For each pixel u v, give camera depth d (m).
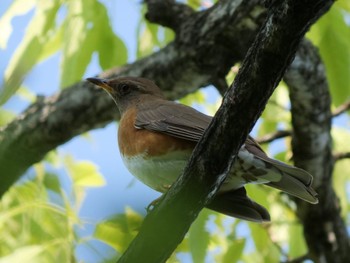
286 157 13.04
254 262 12.78
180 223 6.99
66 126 12.74
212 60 11.84
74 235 9.21
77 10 11.59
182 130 9.02
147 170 9.24
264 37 6.39
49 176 10.47
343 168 13.51
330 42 12.00
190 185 6.94
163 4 12.08
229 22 11.34
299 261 12.52
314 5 6.12
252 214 8.73
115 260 6.32
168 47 12.17
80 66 11.59
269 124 13.38
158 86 12.34
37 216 9.92
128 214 5.95
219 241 12.15
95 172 11.52
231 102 6.64
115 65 12.21
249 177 8.54
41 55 12.30
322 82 11.49
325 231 12.71
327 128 12.04
